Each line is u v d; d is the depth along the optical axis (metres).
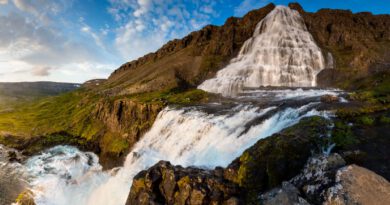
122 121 46.75
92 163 40.34
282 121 23.31
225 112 31.30
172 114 36.09
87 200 28.17
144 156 31.19
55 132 58.16
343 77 45.16
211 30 98.25
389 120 19.58
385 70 41.62
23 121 73.06
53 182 31.92
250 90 48.16
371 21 63.12
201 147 26.73
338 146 16.56
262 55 58.16
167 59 93.38
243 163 15.65
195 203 14.89
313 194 12.48
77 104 83.12
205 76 65.00
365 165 14.32
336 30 60.38
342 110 22.17
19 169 37.03
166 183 16.81
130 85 75.75
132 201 17.62
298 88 44.34
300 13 69.38
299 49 56.22
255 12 78.12
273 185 14.33
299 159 15.09
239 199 14.12
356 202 11.15
